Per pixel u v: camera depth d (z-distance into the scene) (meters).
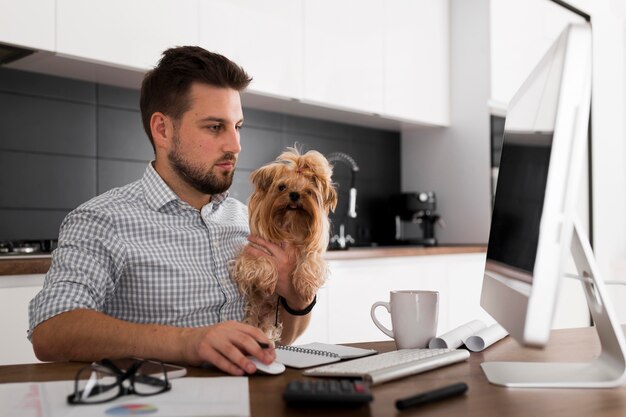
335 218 4.06
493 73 4.13
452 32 4.31
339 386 0.81
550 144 0.79
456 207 4.29
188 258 1.45
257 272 1.50
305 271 1.57
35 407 0.78
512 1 4.29
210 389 0.86
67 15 2.41
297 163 1.67
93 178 2.93
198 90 1.41
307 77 3.34
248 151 3.58
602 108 4.88
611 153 4.96
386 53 3.83
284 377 0.97
